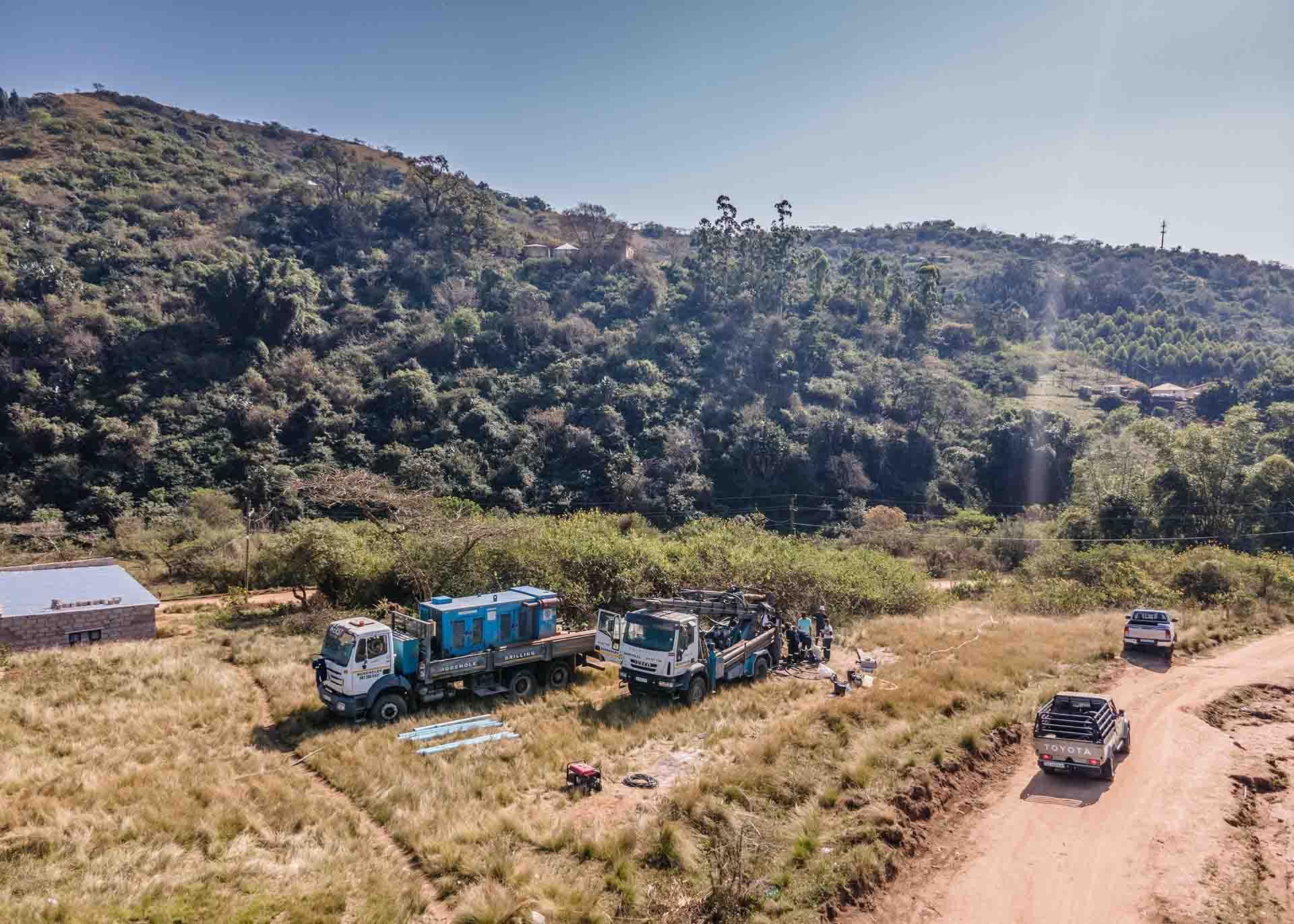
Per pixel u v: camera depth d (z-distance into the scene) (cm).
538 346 9306
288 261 8944
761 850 1190
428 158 12638
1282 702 2152
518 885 1073
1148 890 1174
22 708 1761
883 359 10544
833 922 1052
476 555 2933
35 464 5738
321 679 1806
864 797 1370
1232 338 15275
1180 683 2267
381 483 3022
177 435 6306
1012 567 5650
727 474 7850
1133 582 3778
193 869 1094
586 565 2934
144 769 1439
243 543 4162
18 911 950
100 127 13312
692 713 1820
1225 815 1418
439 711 1833
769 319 10556
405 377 7431
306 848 1173
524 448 7100
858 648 2609
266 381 7175
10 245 7962
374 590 3100
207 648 2498
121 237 8969
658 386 8600
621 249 12762
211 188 11638
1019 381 11031
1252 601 3475
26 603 2714
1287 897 1173
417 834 1222
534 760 1531
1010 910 1119
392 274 10606
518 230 14600
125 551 4650
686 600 2288
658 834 1199
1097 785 1551
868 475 8200
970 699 1945
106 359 6794
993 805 1457
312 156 13700
